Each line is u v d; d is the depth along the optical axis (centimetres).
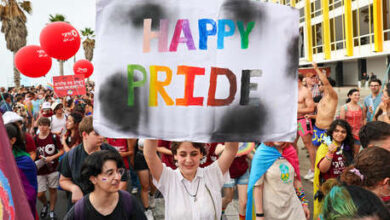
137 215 247
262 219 338
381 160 206
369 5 2531
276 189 335
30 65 860
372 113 612
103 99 222
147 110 221
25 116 919
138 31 220
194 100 220
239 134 221
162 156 477
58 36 755
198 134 220
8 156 150
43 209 530
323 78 604
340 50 2975
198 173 254
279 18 222
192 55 220
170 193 249
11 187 146
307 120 665
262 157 337
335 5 2975
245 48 221
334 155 361
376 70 3175
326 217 143
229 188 461
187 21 220
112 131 222
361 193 137
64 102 1092
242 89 221
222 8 219
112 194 239
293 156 345
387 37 2402
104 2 220
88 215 235
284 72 223
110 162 233
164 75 221
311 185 627
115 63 221
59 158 531
